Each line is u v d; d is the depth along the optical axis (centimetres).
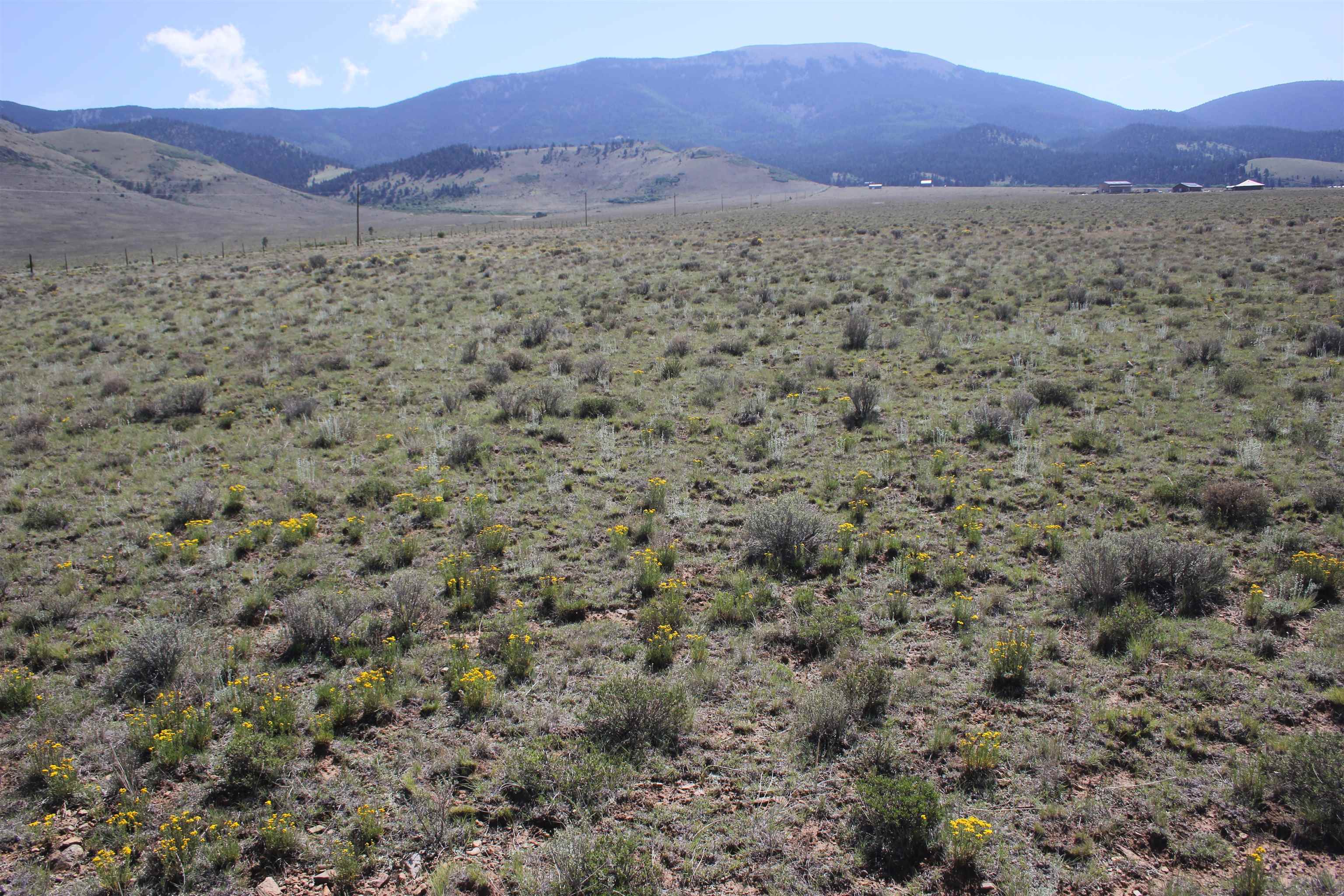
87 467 1416
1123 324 2183
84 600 937
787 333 2381
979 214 7588
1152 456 1270
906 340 2209
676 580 970
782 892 527
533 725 705
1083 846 552
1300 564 872
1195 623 816
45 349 2555
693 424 1560
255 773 638
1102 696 715
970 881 531
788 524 1015
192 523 1127
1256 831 559
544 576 984
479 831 590
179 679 772
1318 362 1694
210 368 2202
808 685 754
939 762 645
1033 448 1334
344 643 839
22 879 547
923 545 1024
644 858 550
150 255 9625
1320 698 685
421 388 1938
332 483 1314
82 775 658
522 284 3697
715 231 6700
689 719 700
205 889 539
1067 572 909
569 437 1540
